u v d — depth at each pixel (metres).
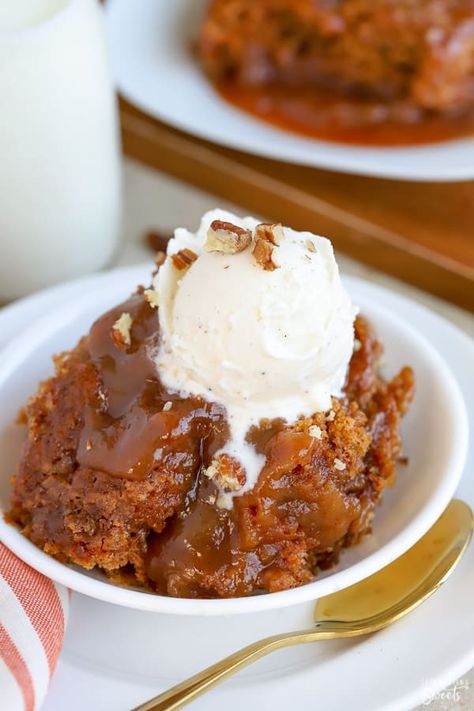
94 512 0.43
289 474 0.43
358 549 0.45
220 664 0.42
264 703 0.41
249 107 0.70
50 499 0.44
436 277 0.60
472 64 0.68
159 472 0.43
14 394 0.48
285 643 0.42
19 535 0.44
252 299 0.42
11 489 0.46
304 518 0.43
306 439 0.43
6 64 0.52
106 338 0.45
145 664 0.42
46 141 0.54
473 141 0.67
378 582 0.44
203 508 0.43
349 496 0.44
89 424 0.44
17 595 0.42
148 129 0.67
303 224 0.63
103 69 0.56
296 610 0.44
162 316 0.44
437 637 0.42
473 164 0.63
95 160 0.56
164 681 0.42
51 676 0.41
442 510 0.44
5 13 0.53
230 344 0.42
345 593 0.44
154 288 0.45
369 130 0.68
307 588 0.42
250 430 0.43
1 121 0.53
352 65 0.71
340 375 0.45
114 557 0.43
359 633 0.42
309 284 0.43
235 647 0.43
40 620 0.42
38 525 0.44
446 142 0.67
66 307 0.50
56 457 0.44
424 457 0.46
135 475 0.42
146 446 0.42
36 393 0.47
